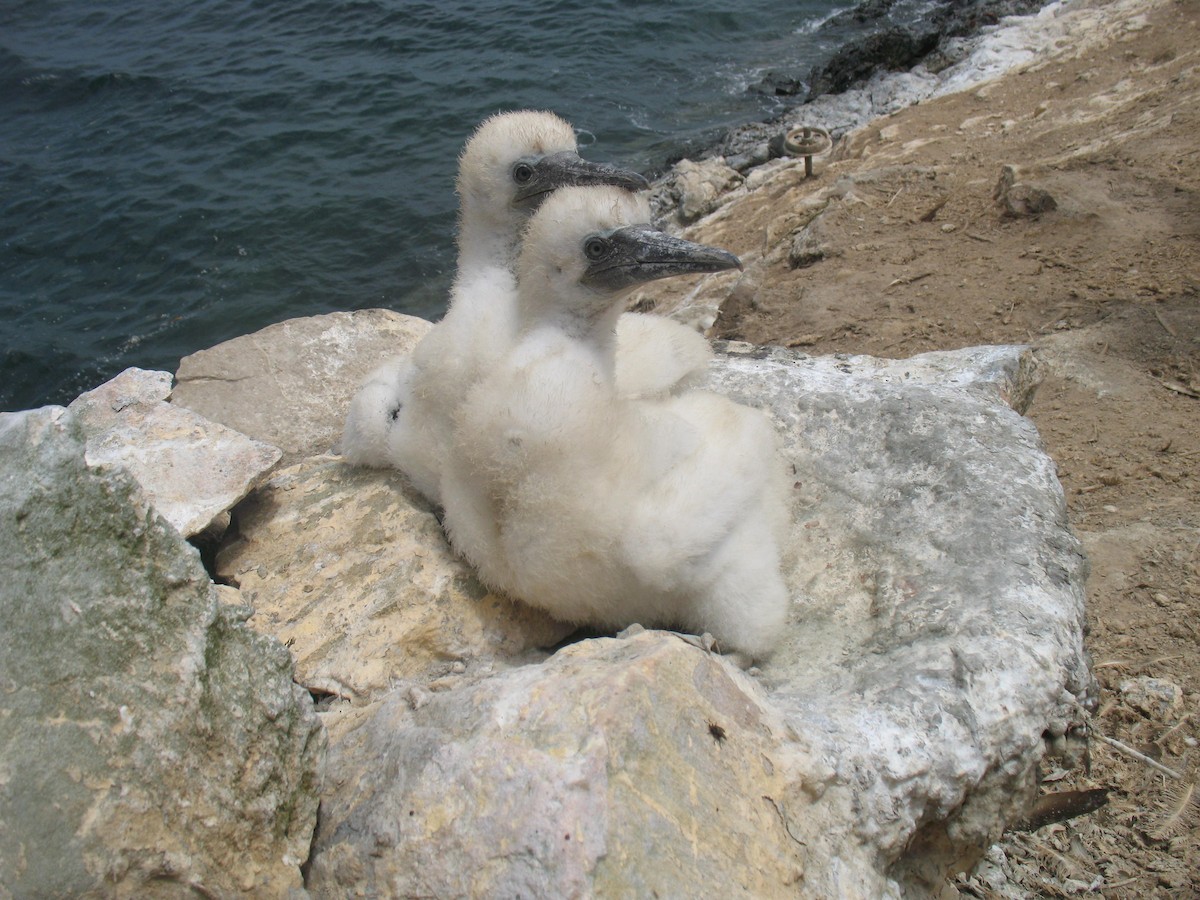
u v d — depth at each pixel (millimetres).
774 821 519
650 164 2754
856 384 841
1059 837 795
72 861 448
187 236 2418
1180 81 1914
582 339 785
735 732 539
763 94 3074
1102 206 1594
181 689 490
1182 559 1006
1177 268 1423
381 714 566
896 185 1913
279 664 535
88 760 462
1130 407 1226
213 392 1047
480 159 929
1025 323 1402
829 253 1745
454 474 742
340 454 915
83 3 3697
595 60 3236
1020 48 2613
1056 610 645
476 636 730
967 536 698
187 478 790
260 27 3441
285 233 2428
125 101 3004
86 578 483
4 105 3027
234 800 496
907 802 562
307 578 765
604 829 488
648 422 739
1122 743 857
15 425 492
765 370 876
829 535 750
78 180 2639
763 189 2318
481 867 489
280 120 2875
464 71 3135
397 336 1118
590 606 718
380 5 3533
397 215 2480
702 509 678
